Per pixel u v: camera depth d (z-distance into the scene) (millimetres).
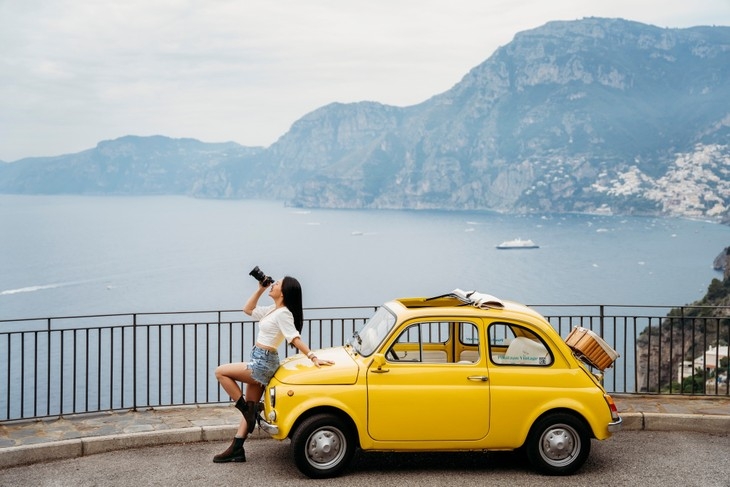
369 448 7594
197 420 9594
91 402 62156
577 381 7797
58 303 179125
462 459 8375
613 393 11016
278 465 8062
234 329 107688
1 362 91562
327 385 7562
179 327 115875
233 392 8188
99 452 8586
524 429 7688
